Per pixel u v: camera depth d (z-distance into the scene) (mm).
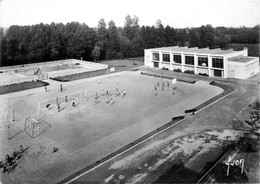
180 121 47531
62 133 44375
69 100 64438
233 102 58000
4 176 31453
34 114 54500
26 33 129500
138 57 162000
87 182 29594
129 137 41719
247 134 39594
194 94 66750
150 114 52469
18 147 39469
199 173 30047
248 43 164750
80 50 138000
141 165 32594
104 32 158000
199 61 95250
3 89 77938
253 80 81500
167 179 29172
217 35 170375
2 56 116625
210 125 44938
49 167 33531
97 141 40688
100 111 55406
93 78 92938
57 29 138625
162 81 84438
